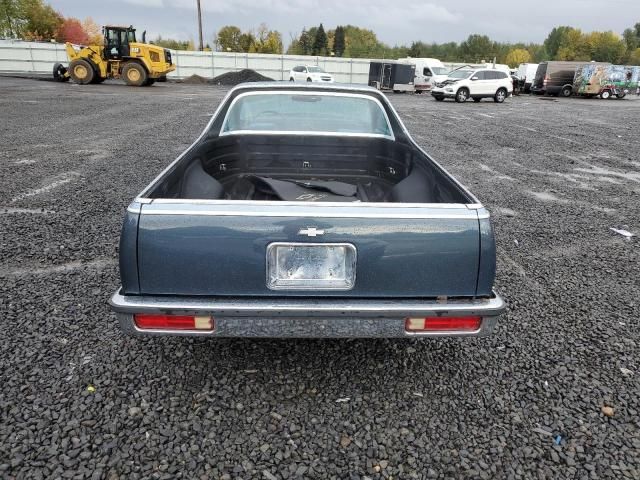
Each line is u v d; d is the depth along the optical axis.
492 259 2.22
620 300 3.67
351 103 4.15
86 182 6.54
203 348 2.87
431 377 2.69
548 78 35.31
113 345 2.86
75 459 2.05
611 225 5.52
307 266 2.20
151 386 2.52
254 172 4.26
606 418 2.41
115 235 4.63
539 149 10.84
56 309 3.24
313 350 2.90
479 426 2.33
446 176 2.86
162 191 2.51
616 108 24.33
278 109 4.14
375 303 2.19
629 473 2.08
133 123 12.69
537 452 2.18
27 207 5.40
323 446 2.18
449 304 2.21
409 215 2.16
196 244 2.13
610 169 8.84
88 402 2.38
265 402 2.44
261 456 2.11
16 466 1.99
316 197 3.70
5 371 2.58
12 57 38.88
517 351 2.96
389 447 2.19
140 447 2.13
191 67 43.34
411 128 13.83
